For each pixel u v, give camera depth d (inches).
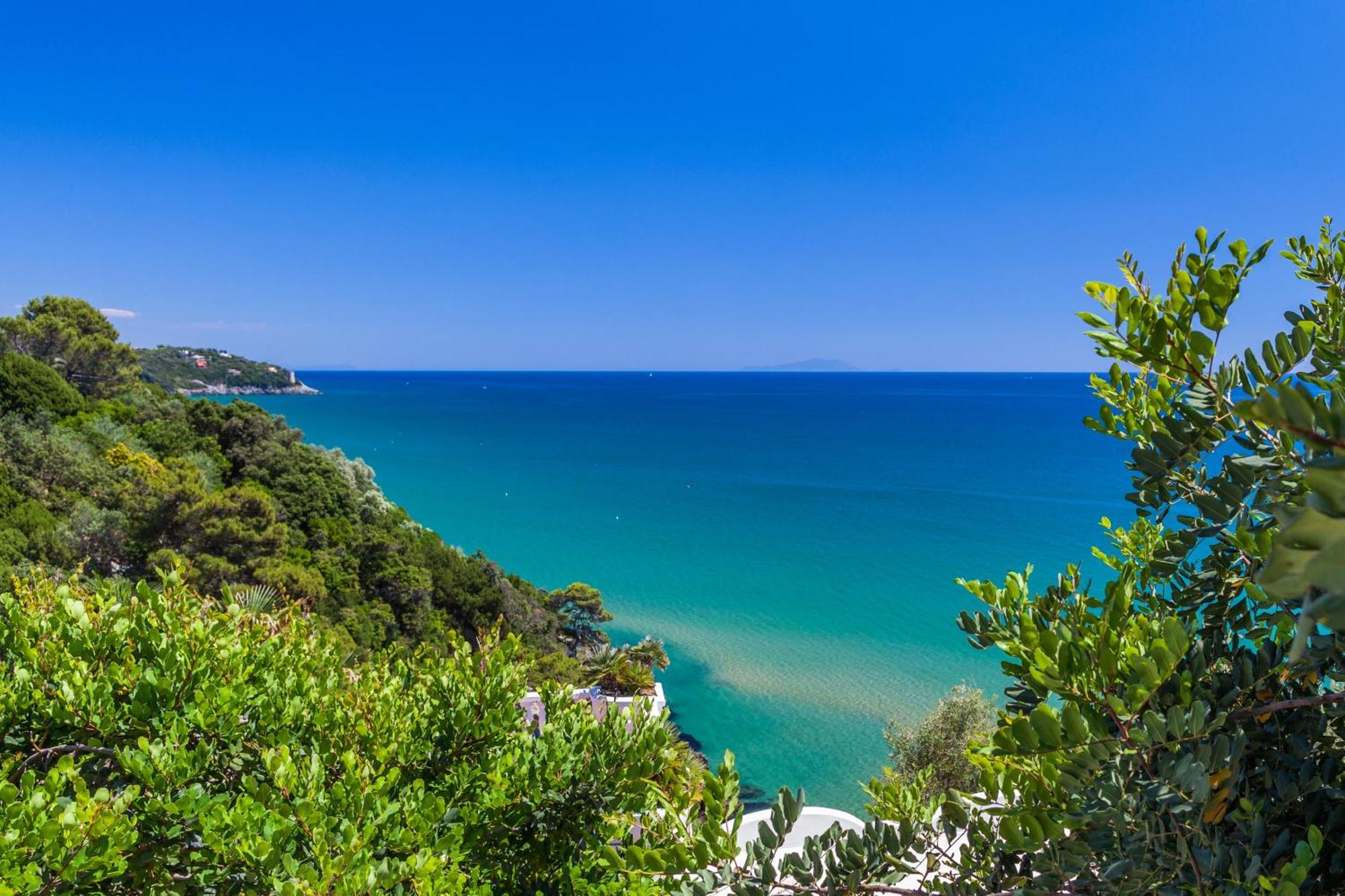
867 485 3708.2
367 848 188.1
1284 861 93.1
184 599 292.8
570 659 1386.6
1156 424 123.1
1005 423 7180.1
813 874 120.0
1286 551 27.3
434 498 3329.2
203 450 1690.5
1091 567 2107.5
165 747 209.2
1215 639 112.7
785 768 1054.4
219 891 197.9
